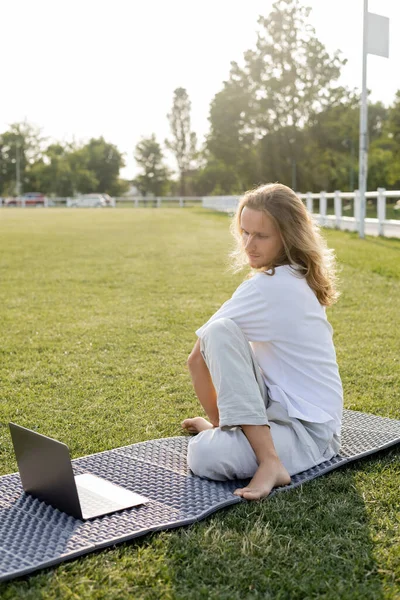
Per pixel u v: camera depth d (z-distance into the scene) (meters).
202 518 2.45
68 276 10.20
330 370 2.97
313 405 2.88
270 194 2.87
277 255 2.92
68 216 34.38
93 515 2.43
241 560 2.15
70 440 3.46
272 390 2.86
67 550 2.19
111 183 101.75
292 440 2.80
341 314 6.87
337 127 57.84
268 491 2.59
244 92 58.81
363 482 2.79
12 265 11.69
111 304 7.73
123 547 2.25
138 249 14.68
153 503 2.56
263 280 2.84
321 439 2.88
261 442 2.67
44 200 64.62
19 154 95.06
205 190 94.81
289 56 56.88
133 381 4.57
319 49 56.88
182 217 32.03
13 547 2.22
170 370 4.84
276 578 2.06
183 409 3.96
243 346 2.72
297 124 58.56
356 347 5.44
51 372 4.84
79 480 2.77
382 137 68.31
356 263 10.75
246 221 2.89
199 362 2.92
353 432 3.33
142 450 3.16
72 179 91.38
